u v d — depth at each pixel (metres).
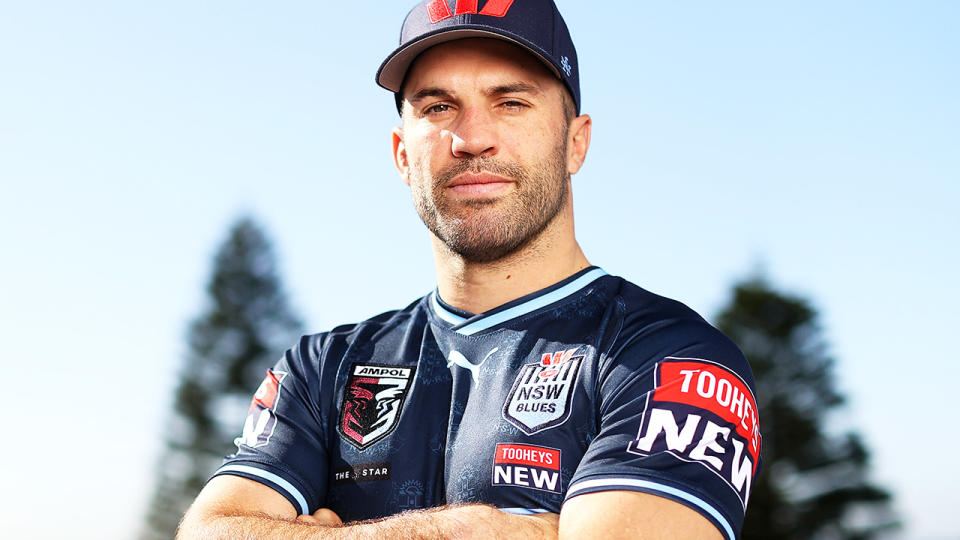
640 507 2.15
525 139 2.65
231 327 35.16
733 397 2.36
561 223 2.75
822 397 30.45
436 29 2.66
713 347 2.45
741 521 2.25
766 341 30.78
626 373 2.41
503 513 2.25
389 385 2.71
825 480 30.12
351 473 2.62
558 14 2.80
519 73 2.67
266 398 2.82
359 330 2.90
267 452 2.67
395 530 2.22
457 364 2.66
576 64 2.89
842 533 29.45
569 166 2.86
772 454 30.39
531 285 2.71
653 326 2.49
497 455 2.43
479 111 2.65
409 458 2.57
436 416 2.61
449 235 2.67
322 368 2.81
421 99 2.72
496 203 2.62
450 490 2.47
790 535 29.33
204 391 34.47
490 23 2.65
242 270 35.81
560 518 2.23
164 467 34.00
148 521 33.53
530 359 2.57
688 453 2.23
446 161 2.65
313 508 2.64
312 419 2.74
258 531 2.36
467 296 2.76
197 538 2.42
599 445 2.29
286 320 35.97
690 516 2.15
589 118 2.94
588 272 2.76
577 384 2.46
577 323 2.61
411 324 2.86
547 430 2.42
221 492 2.60
